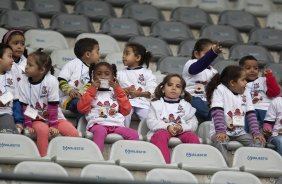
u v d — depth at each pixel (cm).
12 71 1892
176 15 2841
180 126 1917
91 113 1908
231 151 1959
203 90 2123
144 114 2047
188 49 2577
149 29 2767
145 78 2105
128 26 2652
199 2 2991
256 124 1989
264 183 1875
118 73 2102
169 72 2408
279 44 2742
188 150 1859
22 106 1869
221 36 2720
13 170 1689
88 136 1866
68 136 1816
